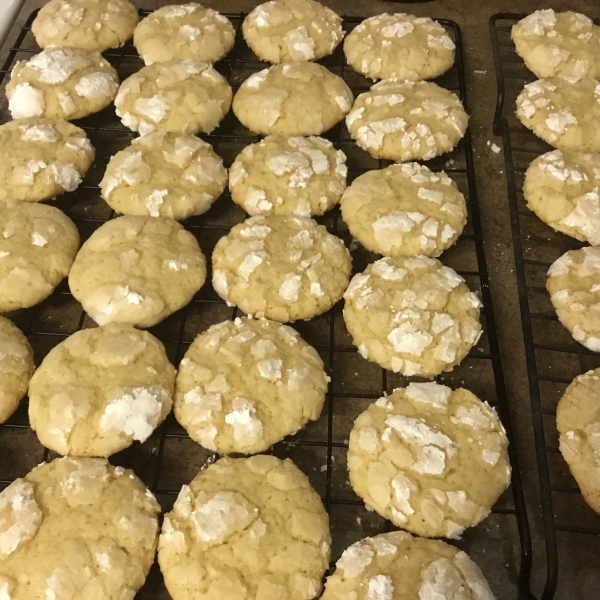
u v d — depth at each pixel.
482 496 0.25
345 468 0.28
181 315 0.31
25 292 0.29
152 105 0.34
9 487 0.25
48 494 0.24
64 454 0.26
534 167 0.33
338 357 0.30
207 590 0.23
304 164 0.32
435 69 0.37
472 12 0.43
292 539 0.24
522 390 0.29
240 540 0.23
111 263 0.29
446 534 0.24
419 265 0.30
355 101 0.36
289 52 0.38
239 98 0.36
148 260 0.30
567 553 0.26
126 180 0.32
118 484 0.25
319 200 0.32
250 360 0.27
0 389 0.27
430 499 0.24
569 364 0.30
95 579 0.23
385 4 0.43
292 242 0.30
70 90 0.35
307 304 0.29
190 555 0.23
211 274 0.32
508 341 0.31
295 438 0.28
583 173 0.32
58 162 0.33
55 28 0.38
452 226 0.31
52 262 0.30
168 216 0.32
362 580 0.23
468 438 0.26
